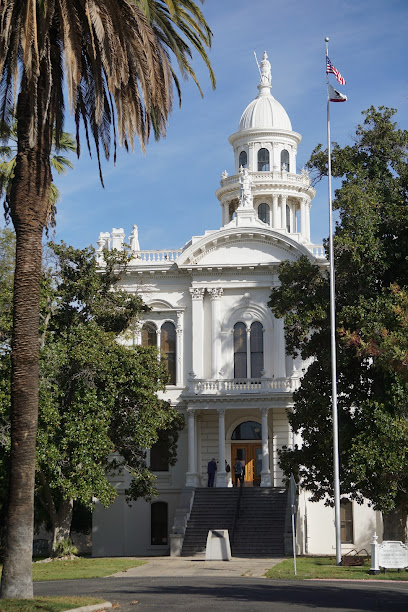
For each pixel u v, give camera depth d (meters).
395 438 38.41
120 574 36.16
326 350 43.66
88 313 49.03
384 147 45.12
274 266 59.88
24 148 23.83
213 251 61.12
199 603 22.95
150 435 46.56
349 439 41.84
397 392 38.78
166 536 58.41
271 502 53.34
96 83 24.17
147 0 23.81
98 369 44.66
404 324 37.19
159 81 25.17
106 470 49.94
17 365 23.09
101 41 22.95
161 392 60.16
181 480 58.84
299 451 45.03
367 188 44.00
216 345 60.22
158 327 61.34
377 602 23.12
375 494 40.03
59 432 43.03
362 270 43.12
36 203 23.77
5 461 42.75
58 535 46.50
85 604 21.47
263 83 88.25
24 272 23.48
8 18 22.27
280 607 21.89
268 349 60.00
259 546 49.00
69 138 45.06
